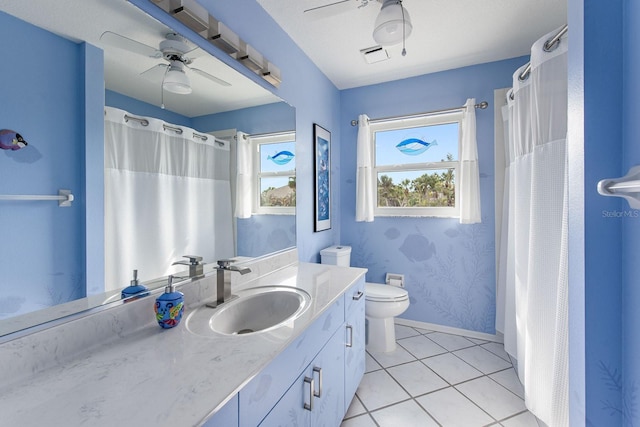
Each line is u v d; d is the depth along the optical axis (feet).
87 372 2.42
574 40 2.89
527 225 5.49
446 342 8.01
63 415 1.92
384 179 9.50
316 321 3.82
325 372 4.14
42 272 2.63
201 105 4.38
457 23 6.29
